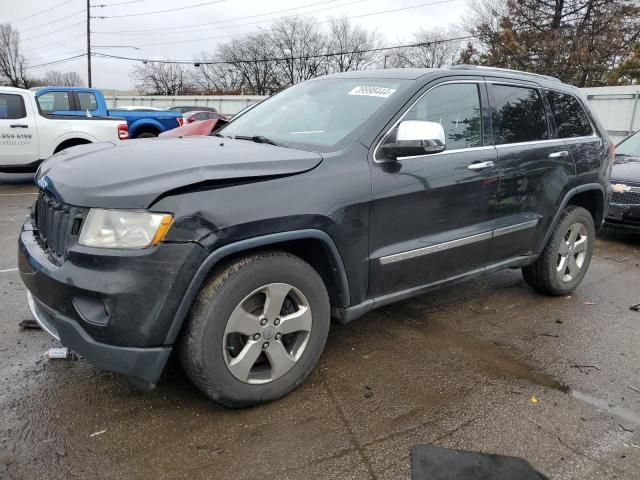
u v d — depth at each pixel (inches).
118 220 89.5
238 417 106.5
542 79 172.7
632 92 649.0
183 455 94.9
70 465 91.4
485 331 153.9
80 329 92.7
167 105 1480.1
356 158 115.0
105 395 112.8
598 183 182.7
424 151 115.4
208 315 96.6
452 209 133.6
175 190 90.9
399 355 136.6
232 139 132.6
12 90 380.5
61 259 96.7
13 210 303.1
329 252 110.3
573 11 1261.1
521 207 154.7
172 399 112.0
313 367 116.4
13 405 108.0
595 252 255.0
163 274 90.1
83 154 112.7
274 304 105.0
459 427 106.0
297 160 107.4
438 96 134.2
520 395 119.2
